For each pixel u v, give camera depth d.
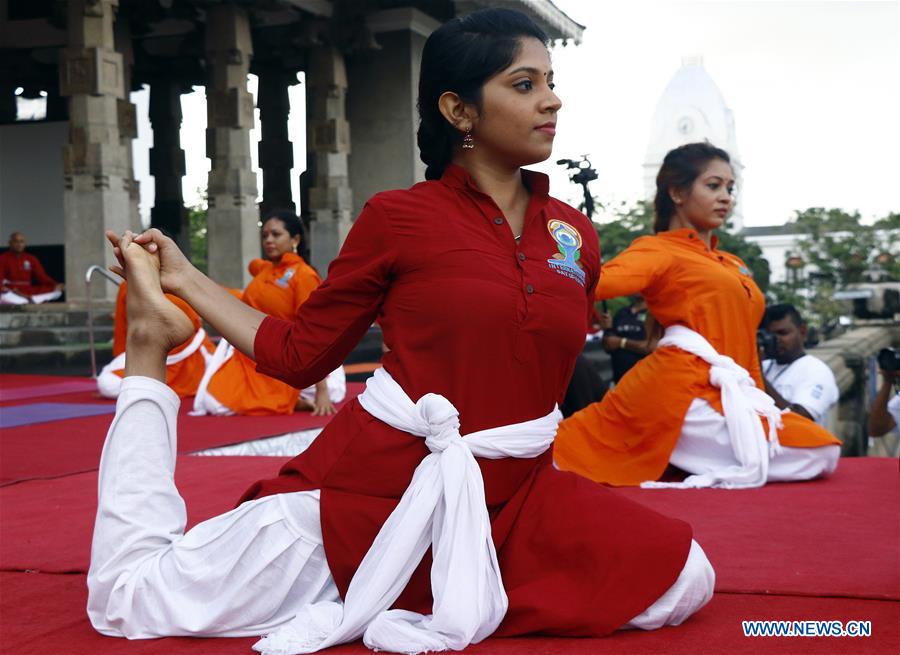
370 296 2.34
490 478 2.28
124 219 14.73
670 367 4.39
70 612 2.51
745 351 4.51
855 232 37.12
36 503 4.04
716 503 3.90
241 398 7.33
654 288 4.45
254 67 22.64
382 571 2.15
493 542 2.25
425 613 2.25
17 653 2.20
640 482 4.39
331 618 2.19
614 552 2.21
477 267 2.25
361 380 13.27
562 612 2.16
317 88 19.06
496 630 2.20
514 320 2.24
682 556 2.23
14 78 20.14
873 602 2.48
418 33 20.08
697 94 68.19
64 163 14.41
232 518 2.31
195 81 21.73
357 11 18.86
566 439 4.56
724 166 4.54
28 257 15.80
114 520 2.33
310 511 2.29
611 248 27.66
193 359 8.44
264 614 2.28
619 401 4.50
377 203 2.32
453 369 2.25
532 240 2.35
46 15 19.91
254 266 7.41
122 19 18.34
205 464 5.07
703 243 4.58
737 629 2.25
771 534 3.31
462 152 2.40
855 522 3.50
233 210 16.89
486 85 2.30
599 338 12.80
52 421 7.06
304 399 7.69
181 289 2.44
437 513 2.19
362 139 20.23
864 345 11.33
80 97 14.31
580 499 2.29
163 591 2.28
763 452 4.28
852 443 10.46
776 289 35.66
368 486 2.27
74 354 12.49
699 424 4.36
